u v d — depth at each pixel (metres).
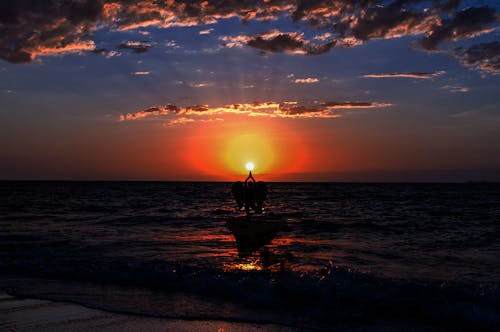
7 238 19.34
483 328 7.86
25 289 10.34
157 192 98.81
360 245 18.61
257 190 17.98
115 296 9.76
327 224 28.23
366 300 9.32
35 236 20.20
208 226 26.52
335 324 8.02
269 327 7.83
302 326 7.88
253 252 16.42
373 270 12.95
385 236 22.12
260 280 10.95
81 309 8.78
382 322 8.12
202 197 72.94
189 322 8.03
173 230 24.12
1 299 9.51
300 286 10.24
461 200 65.56
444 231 24.58
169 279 11.13
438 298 9.44
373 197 77.06
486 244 19.02
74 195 79.00
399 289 10.04
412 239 20.88
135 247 17.20
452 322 8.15
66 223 27.30
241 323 8.02
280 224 18.23
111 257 14.52
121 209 42.19
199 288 10.41
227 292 10.05
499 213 39.09
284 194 93.12
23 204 49.47
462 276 12.19
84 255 14.83
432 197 76.88
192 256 15.20
